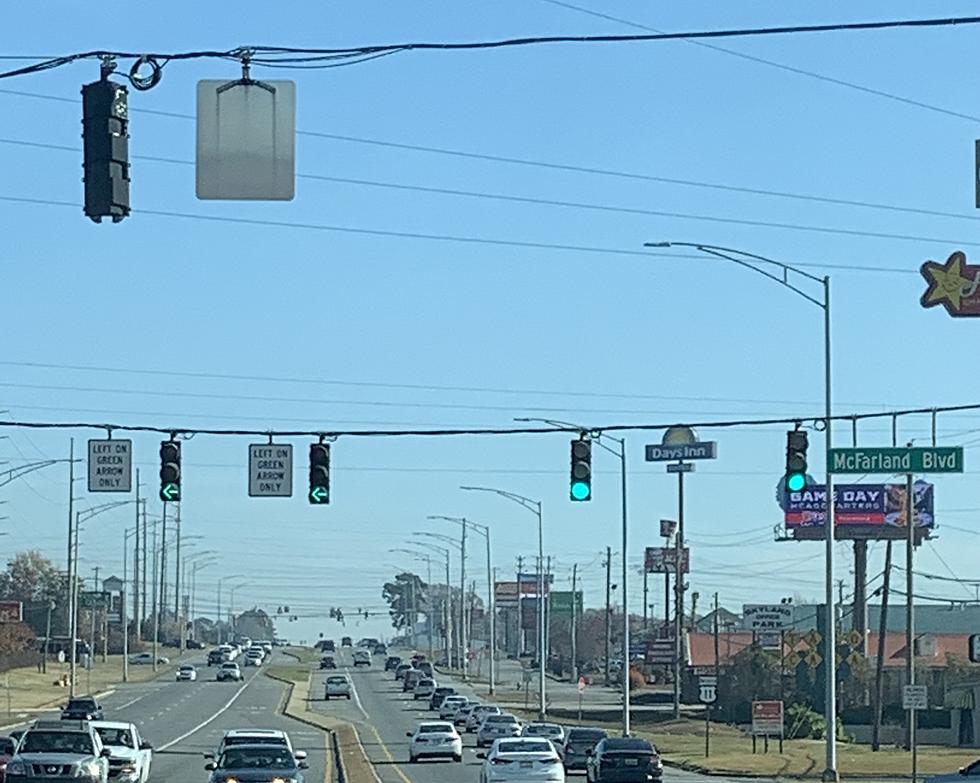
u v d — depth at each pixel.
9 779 37.75
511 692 137.12
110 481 38.84
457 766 61.47
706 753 65.25
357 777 51.12
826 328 46.94
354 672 178.62
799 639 80.31
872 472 43.25
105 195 18.05
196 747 70.12
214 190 19.16
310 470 36.78
